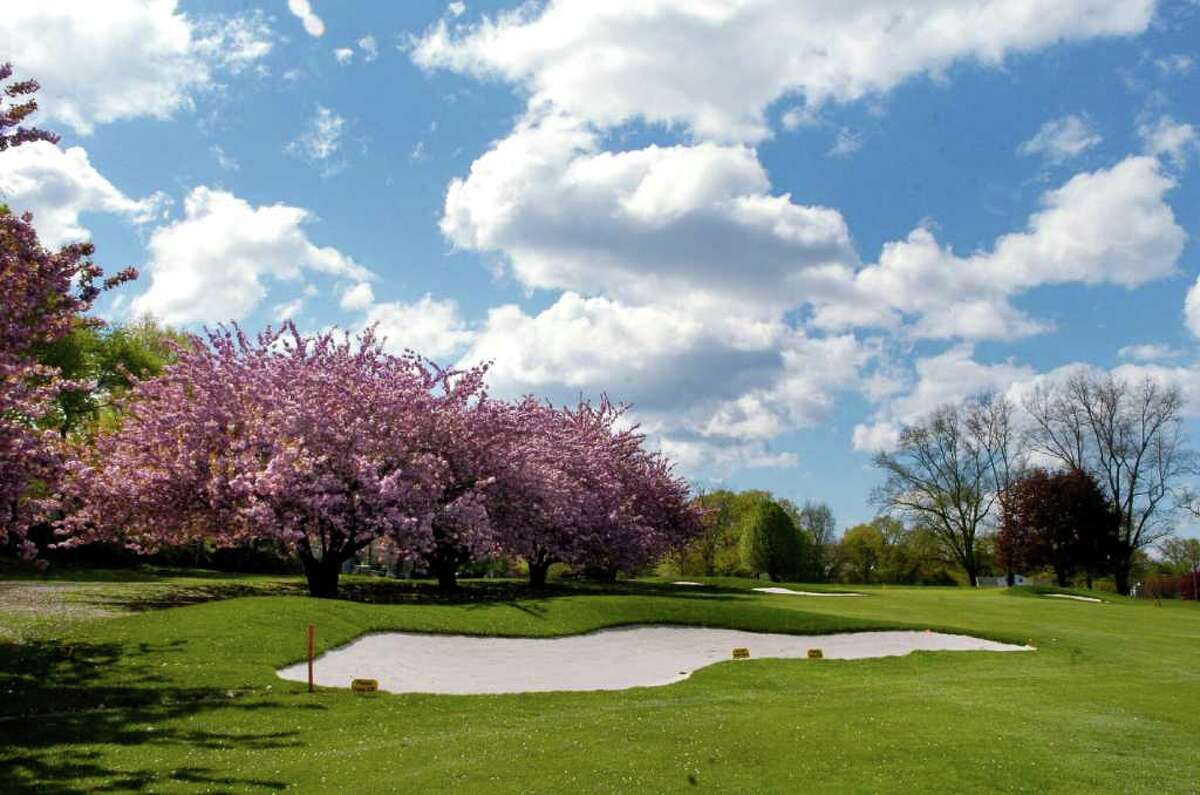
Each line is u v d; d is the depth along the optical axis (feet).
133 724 49.01
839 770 42.11
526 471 127.85
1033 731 51.39
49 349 150.82
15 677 57.52
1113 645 97.55
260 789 37.52
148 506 100.99
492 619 91.45
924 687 69.26
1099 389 228.22
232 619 76.64
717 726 51.08
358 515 102.99
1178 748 48.55
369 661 72.49
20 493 61.26
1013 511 229.04
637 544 153.99
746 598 138.31
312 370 110.32
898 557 329.11
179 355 108.37
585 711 57.77
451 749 45.21
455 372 123.03
